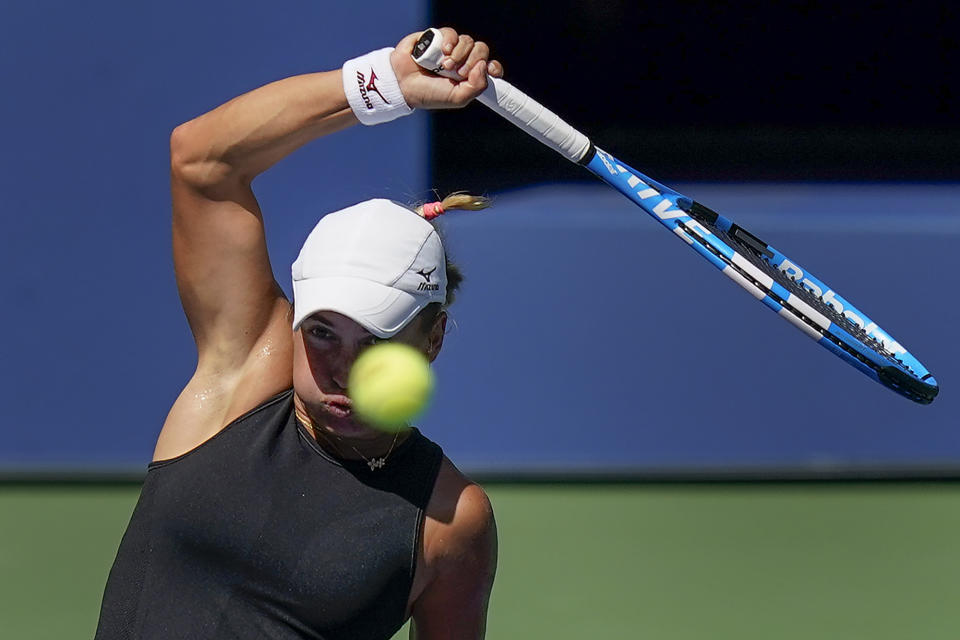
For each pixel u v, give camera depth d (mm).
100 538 21656
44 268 23234
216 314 8672
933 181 30141
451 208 8648
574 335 23500
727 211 24875
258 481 8203
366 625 8273
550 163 30297
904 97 34750
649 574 20578
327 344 7902
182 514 8164
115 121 22812
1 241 23109
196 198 8523
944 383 23844
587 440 23812
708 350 23672
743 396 23812
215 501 8156
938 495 23656
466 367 23516
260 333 8711
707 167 32375
